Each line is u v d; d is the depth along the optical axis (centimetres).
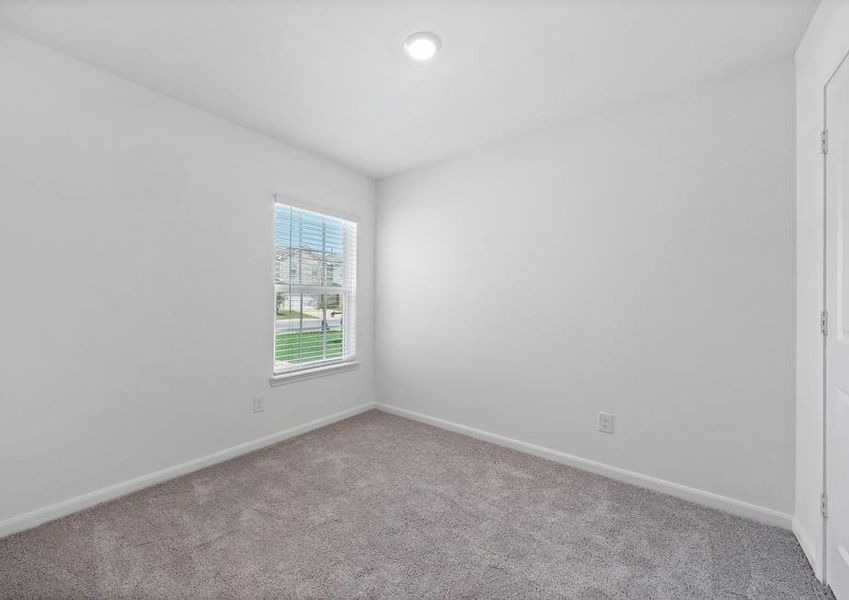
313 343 319
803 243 171
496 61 192
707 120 203
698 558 163
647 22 163
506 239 282
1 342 173
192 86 216
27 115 178
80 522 184
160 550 165
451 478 233
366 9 158
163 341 227
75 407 194
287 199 288
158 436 225
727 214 198
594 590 145
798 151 176
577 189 248
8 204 174
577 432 249
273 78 208
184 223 235
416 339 338
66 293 191
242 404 267
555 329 258
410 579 150
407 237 344
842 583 135
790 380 182
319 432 309
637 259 225
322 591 144
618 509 200
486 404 294
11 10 159
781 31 166
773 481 187
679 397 212
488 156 292
